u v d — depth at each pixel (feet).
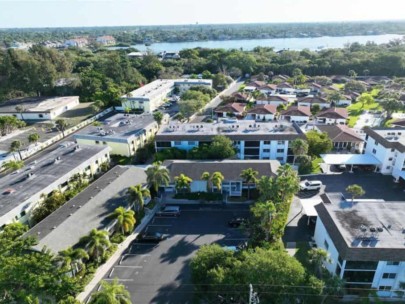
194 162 228.02
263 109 372.38
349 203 167.12
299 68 655.76
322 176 239.71
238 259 133.90
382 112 390.63
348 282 138.41
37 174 215.92
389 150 234.79
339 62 650.02
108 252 163.02
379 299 135.64
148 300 137.80
